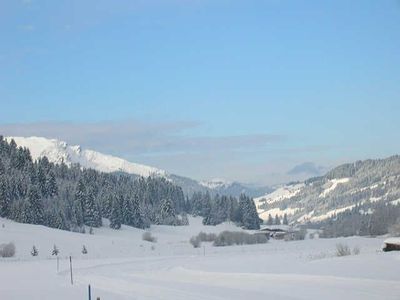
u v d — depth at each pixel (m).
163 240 162.12
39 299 32.19
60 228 172.00
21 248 115.19
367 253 54.31
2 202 165.12
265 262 57.72
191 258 82.25
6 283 44.84
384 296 27.14
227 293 31.70
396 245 56.34
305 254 69.75
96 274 54.16
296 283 34.94
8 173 192.75
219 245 136.38
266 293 30.75
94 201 190.00
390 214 152.38
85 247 117.75
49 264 76.62
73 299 31.86
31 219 164.25
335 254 58.75
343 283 33.06
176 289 35.22
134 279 45.25
